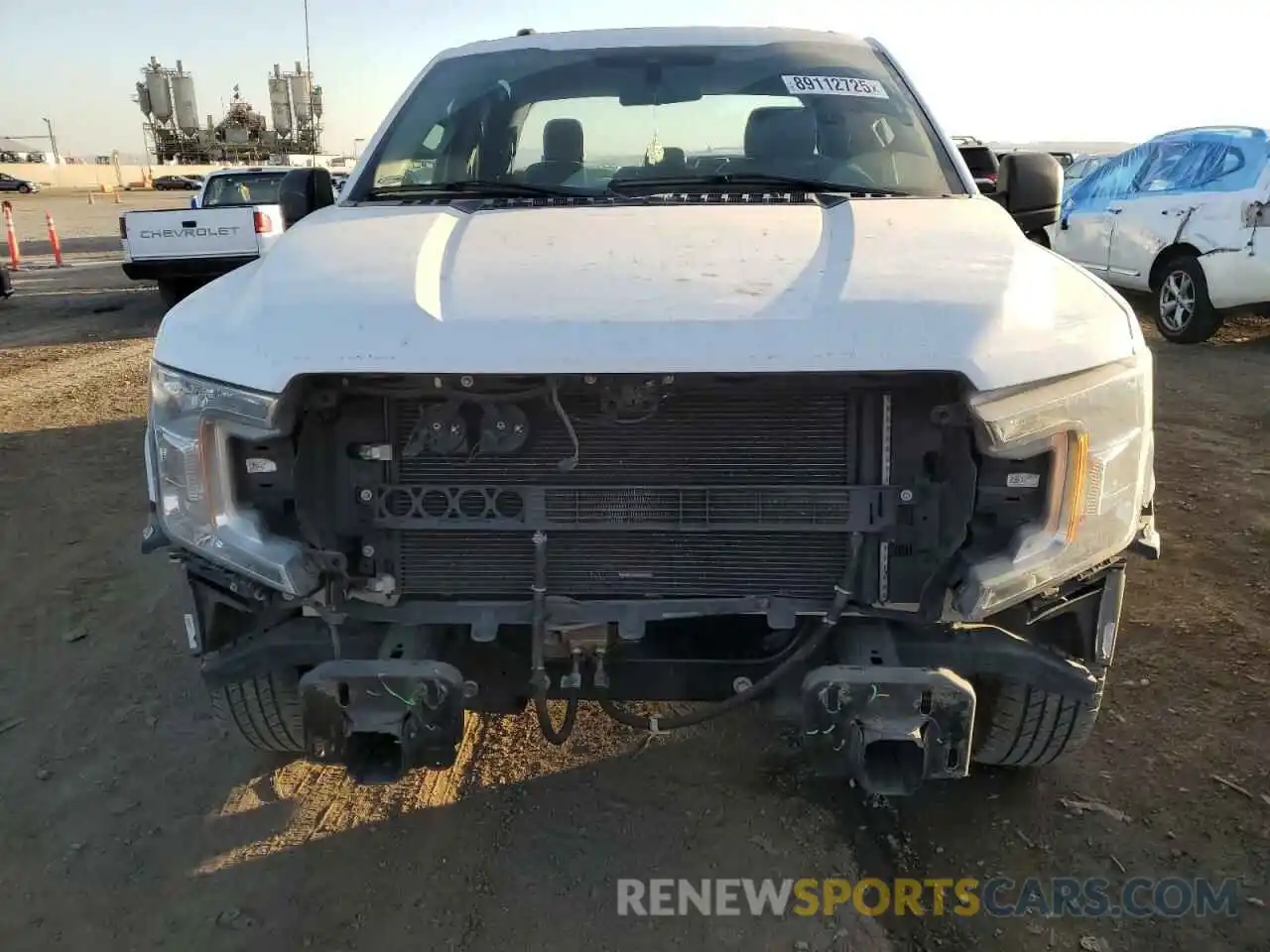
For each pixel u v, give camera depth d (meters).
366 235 2.60
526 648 2.43
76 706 3.56
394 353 2.12
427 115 3.54
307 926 2.52
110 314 12.77
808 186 3.11
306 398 2.22
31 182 52.91
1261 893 2.56
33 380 8.76
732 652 2.42
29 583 4.57
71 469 6.20
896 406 2.21
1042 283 2.36
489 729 3.38
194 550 2.26
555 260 2.38
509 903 2.59
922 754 2.21
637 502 2.26
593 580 2.32
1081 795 2.96
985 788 3.01
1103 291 2.48
